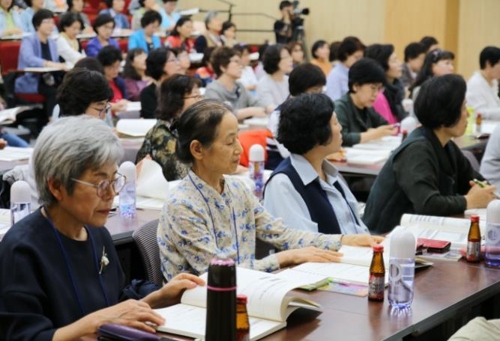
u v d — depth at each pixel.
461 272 3.12
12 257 2.41
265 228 3.28
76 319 2.47
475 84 8.17
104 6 14.05
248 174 4.96
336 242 3.29
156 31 12.69
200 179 3.07
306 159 3.73
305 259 3.12
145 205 4.21
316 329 2.45
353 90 6.14
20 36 10.76
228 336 2.02
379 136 6.06
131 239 3.73
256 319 2.45
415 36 13.50
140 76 9.30
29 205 3.72
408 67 10.31
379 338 2.39
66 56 10.59
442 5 13.29
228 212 3.10
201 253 2.97
